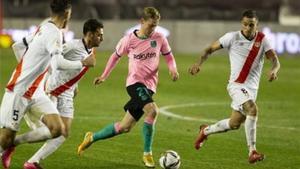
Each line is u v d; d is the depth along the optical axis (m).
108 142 31.52
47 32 22.34
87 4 95.88
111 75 64.44
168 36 88.06
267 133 35.75
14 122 22.97
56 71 24.61
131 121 26.70
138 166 26.67
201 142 29.22
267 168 26.95
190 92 54.00
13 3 98.88
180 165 27.08
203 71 70.06
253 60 27.67
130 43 26.92
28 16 93.69
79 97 49.03
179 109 44.28
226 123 28.12
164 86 57.38
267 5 99.69
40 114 23.16
